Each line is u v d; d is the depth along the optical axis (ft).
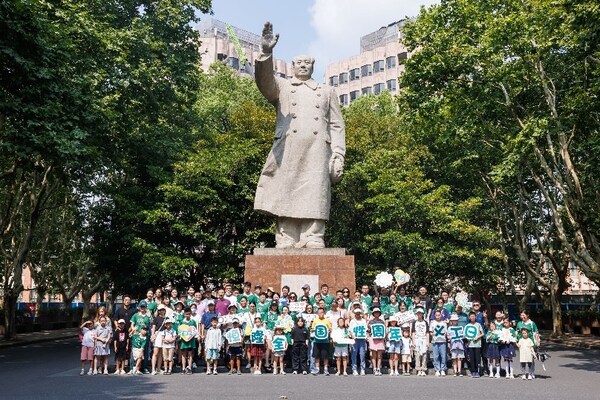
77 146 62.54
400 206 99.19
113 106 83.10
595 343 91.25
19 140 61.16
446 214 100.63
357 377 48.06
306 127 65.36
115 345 50.98
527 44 73.87
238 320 50.80
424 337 51.31
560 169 81.05
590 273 75.31
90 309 158.71
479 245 108.47
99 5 89.97
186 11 104.83
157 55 95.14
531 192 105.19
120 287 98.48
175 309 52.44
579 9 60.23
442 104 90.17
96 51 79.36
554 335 107.86
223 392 38.65
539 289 139.54
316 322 49.88
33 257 134.72
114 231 94.12
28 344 96.94
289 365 54.29
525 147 73.00
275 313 51.78
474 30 83.71
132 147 96.07
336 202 113.80
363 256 114.21
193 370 52.16
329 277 61.05
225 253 97.30
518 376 51.39
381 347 50.62
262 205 64.69
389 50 286.87
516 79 78.28
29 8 58.80
